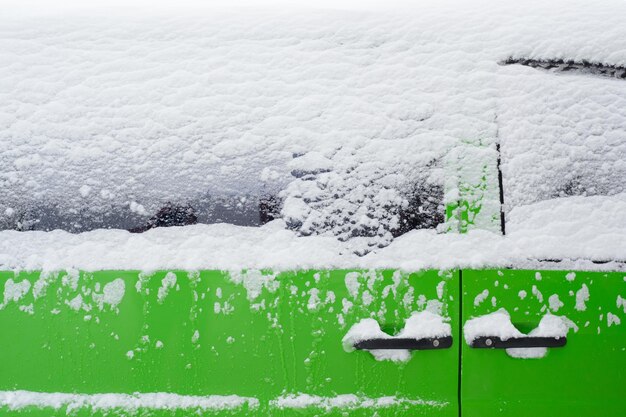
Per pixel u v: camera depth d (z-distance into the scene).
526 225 1.53
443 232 1.53
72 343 1.53
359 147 1.58
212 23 1.80
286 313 1.50
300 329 1.49
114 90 1.68
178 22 1.81
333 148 1.58
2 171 1.62
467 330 1.48
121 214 1.57
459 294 1.49
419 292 1.49
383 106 1.62
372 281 1.50
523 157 1.57
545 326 1.48
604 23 1.74
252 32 1.77
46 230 1.58
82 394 1.52
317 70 1.68
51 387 1.53
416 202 1.54
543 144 1.59
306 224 1.54
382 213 1.54
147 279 1.52
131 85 1.68
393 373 1.49
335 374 1.49
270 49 1.73
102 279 1.53
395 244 1.52
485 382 1.49
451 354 1.48
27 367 1.54
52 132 1.64
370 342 1.45
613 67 1.68
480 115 1.60
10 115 1.66
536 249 1.51
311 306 1.50
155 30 1.79
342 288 1.50
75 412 1.51
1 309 1.55
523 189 1.56
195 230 1.56
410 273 1.50
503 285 1.50
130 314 1.52
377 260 1.51
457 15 1.79
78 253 1.55
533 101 1.62
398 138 1.58
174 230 1.56
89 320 1.53
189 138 1.61
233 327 1.50
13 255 1.57
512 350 1.49
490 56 1.68
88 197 1.59
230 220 1.56
